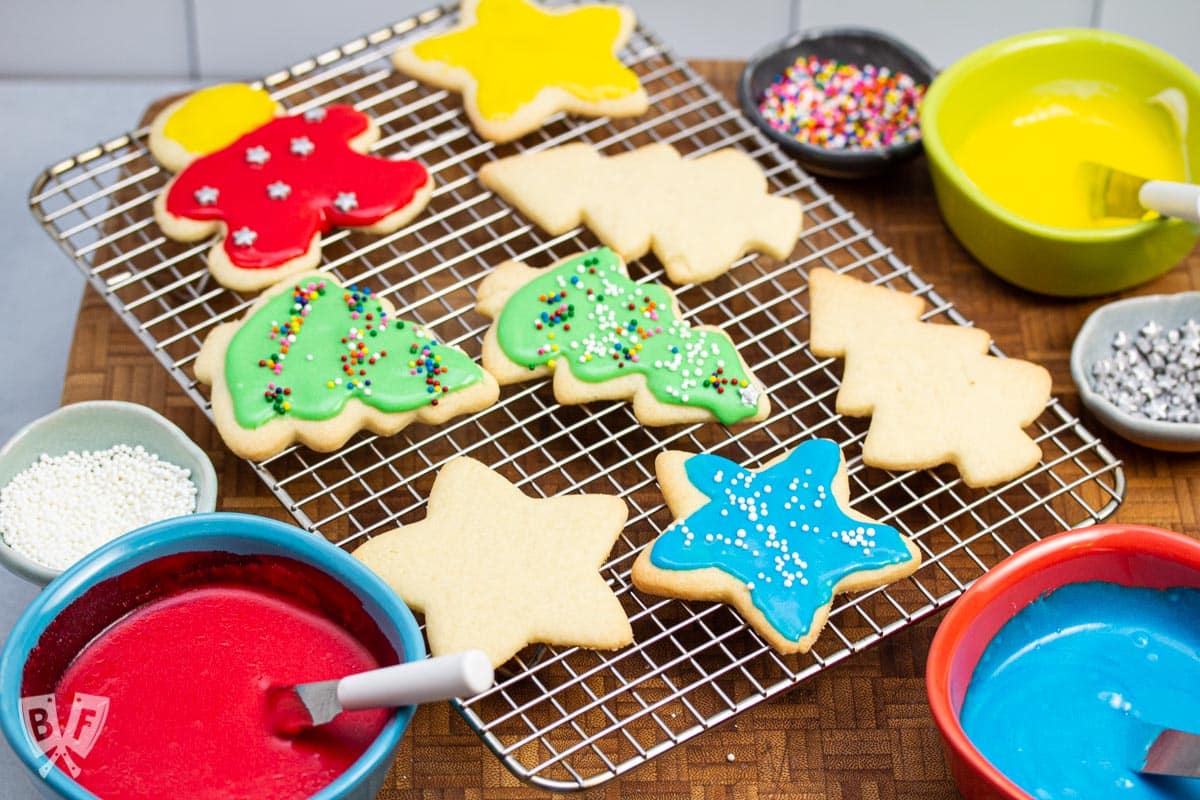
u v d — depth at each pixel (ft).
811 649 5.65
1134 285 6.70
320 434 5.87
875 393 6.03
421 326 6.26
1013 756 5.24
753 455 6.13
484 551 5.53
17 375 7.43
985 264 6.75
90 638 5.29
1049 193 6.97
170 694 5.17
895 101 7.38
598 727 5.47
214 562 5.39
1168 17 8.75
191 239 6.52
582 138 7.27
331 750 5.03
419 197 6.64
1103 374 6.31
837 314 6.29
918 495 6.03
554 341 6.11
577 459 6.13
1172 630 5.53
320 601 5.40
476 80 6.99
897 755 5.47
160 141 6.83
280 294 6.23
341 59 7.45
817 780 5.41
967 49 8.91
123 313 6.28
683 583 5.47
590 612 5.38
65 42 8.77
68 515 5.88
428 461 6.15
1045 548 5.28
